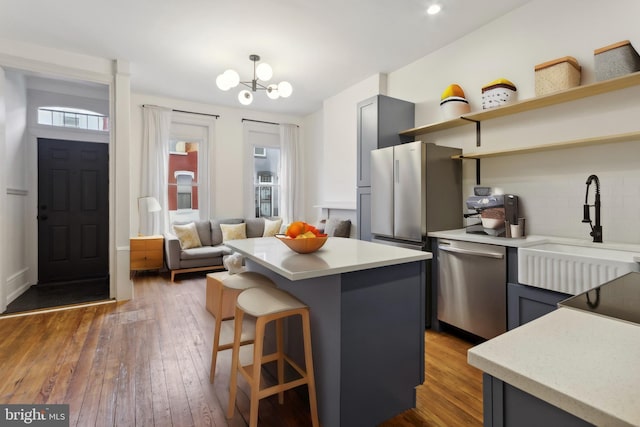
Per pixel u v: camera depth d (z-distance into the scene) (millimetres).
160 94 5203
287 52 3660
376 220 3434
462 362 2373
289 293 1925
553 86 2410
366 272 1649
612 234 2303
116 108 3777
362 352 1644
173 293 4086
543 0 2664
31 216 4336
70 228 4652
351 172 4797
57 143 4523
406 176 3088
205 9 2850
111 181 3760
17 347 2566
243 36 3311
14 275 3854
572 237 2506
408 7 2820
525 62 2793
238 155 6051
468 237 2645
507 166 2924
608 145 2320
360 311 1630
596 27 2369
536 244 2363
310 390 1648
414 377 1854
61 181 4574
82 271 4742
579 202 2473
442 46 3514
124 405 1854
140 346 2596
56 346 2586
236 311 1782
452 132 3414
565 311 843
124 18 2984
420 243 2988
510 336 695
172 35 3285
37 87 4332
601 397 471
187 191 5770
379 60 3854
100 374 2178
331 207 5125
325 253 1881
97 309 3473
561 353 614
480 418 1765
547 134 2660
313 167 6301
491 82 2916
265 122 6273
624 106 2244
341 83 4617
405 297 1812
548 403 549
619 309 851
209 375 2180
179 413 1794
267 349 2350
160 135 5246
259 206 6383
